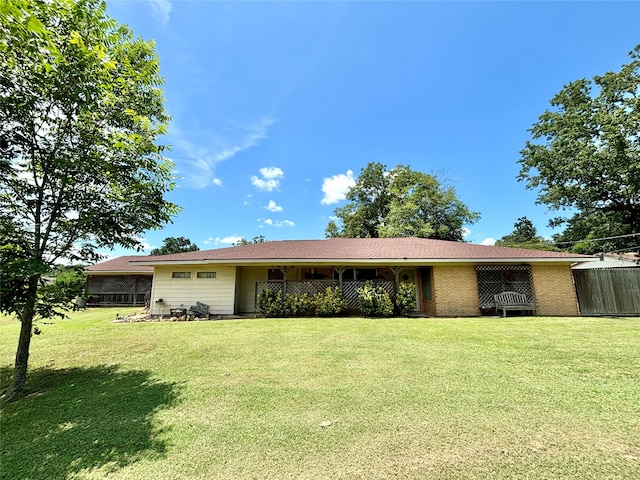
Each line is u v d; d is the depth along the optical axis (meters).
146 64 4.96
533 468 2.24
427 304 12.94
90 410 3.55
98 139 4.40
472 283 11.89
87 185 4.54
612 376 4.14
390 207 30.00
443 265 12.08
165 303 12.77
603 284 11.59
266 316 11.92
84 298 4.78
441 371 4.54
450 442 2.62
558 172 19.03
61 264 4.66
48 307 4.38
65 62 3.72
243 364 5.20
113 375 4.89
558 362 4.86
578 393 3.60
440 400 3.50
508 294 11.54
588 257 11.15
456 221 28.83
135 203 4.50
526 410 3.19
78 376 4.90
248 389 4.02
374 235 33.81
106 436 2.92
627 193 16.84
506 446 2.54
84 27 4.12
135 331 8.62
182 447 2.67
